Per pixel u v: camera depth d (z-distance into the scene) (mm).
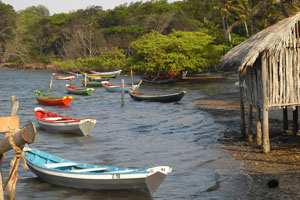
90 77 65375
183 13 114188
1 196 5387
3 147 4898
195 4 121812
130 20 105938
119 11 110000
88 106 34875
